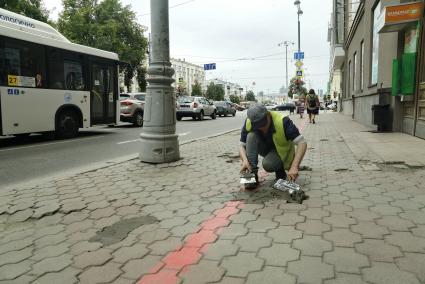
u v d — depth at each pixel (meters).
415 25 9.27
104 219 3.93
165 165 6.70
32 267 2.91
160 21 6.77
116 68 13.95
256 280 2.59
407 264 2.75
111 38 33.97
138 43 37.88
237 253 3.01
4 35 9.74
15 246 3.32
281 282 2.55
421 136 9.10
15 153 9.00
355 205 4.12
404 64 9.43
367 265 2.75
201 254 3.02
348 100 26.70
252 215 3.87
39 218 4.02
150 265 2.87
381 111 11.09
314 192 4.66
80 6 34.62
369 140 9.27
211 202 4.39
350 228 3.46
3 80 9.77
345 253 2.95
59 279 2.71
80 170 6.52
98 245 3.28
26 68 10.43
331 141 9.93
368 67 14.55
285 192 4.55
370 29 14.29
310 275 2.63
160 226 3.67
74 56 12.08
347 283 2.52
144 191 4.96
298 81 33.59
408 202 4.19
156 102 6.85
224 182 5.35
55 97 11.38
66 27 33.50
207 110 26.38
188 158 7.43
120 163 6.92
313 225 3.55
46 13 25.08
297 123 18.19
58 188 5.17
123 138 12.35
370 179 5.27
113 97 13.88
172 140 7.02
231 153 8.14
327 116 26.22
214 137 11.91
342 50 29.53
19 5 22.42
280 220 3.71
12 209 4.30
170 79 6.90
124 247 3.22
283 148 4.67
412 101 9.83
